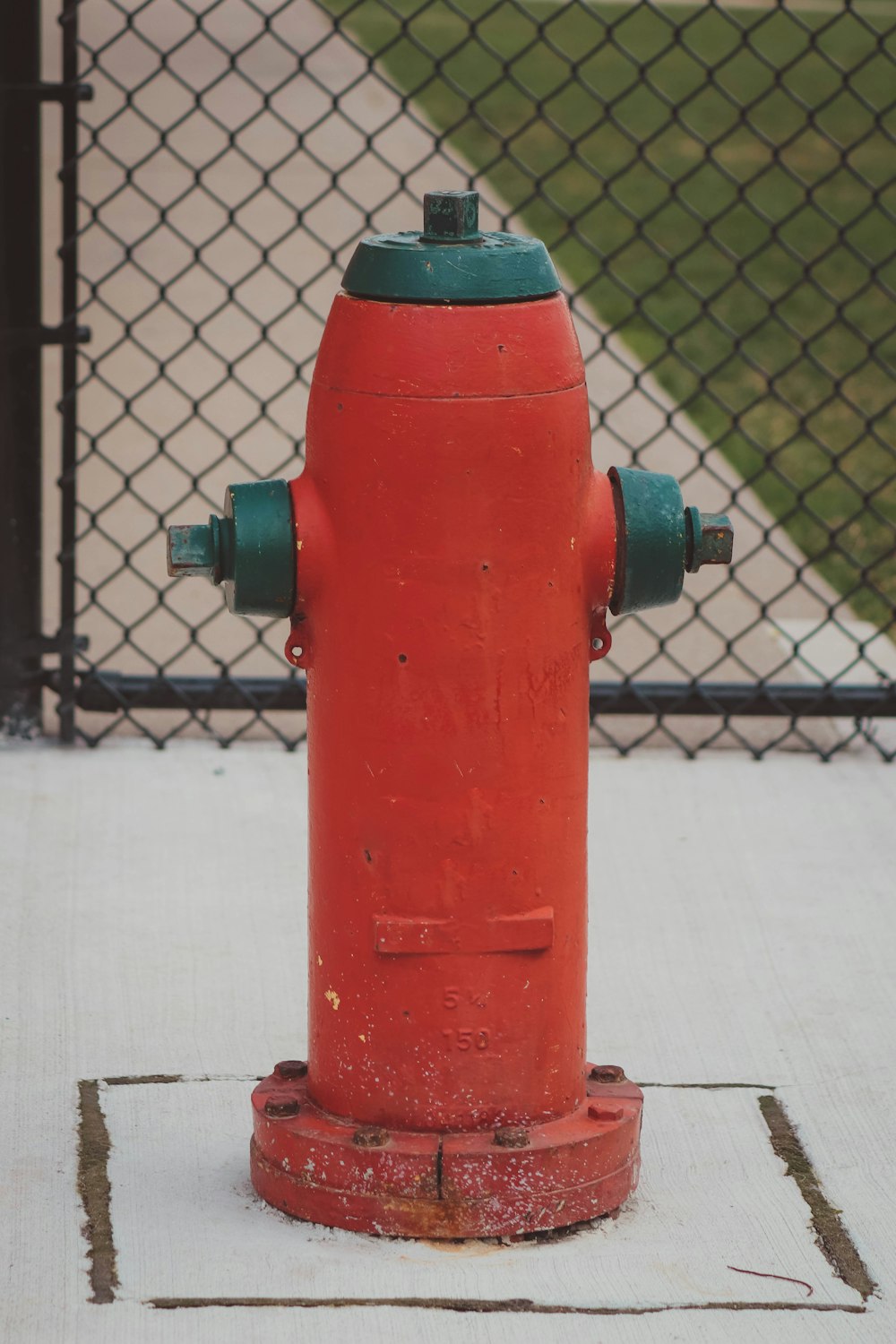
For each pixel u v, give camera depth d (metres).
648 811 3.86
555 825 2.36
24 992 3.06
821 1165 2.62
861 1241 2.42
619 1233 2.44
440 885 2.33
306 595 2.34
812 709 4.20
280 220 9.33
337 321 2.30
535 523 2.28
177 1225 2.43
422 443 2.23
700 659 4.82
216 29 14.90
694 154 13.14
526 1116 2.42
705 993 3.12
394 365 2.23
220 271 8.48
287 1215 2.46
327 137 11.32
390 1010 2.38
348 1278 2.31
